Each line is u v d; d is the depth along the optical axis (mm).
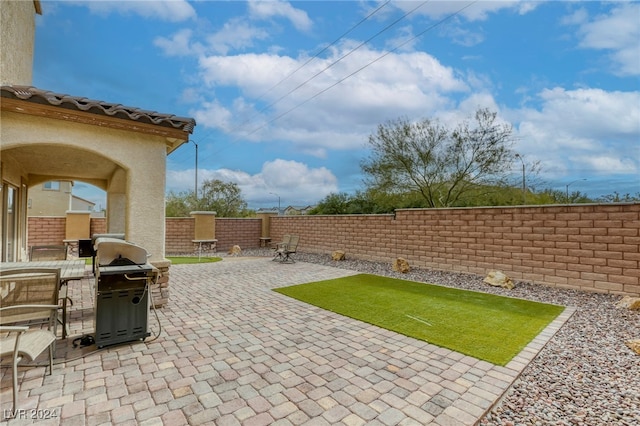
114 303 3785
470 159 12961
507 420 2553
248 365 3377
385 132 14086
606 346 3941
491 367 3363
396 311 5348
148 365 3344
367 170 14562
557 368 3408
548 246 6961
